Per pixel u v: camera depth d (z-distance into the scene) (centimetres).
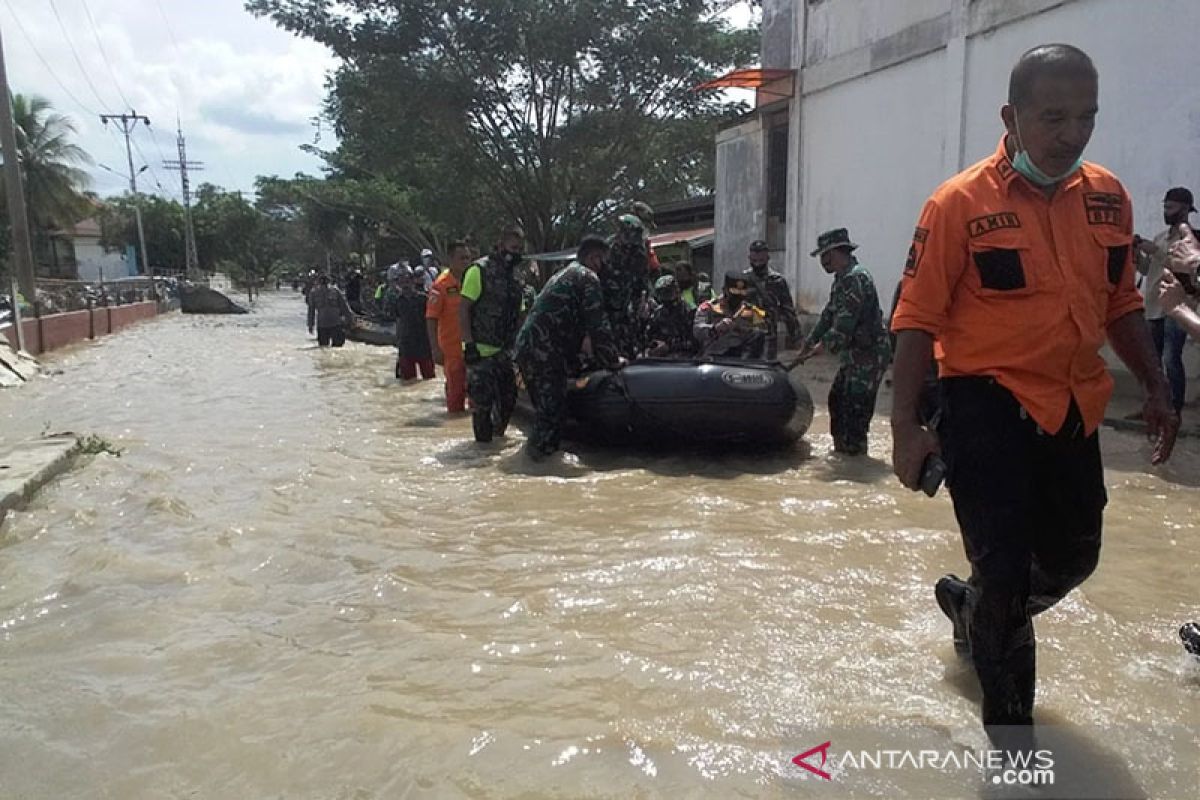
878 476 606
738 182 1714
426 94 2445
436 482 609
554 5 2411
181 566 436
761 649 326
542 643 335
